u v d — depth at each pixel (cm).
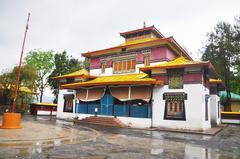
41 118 2839
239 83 4097
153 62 2561
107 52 3022
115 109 2453
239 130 2194
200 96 2003
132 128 2073
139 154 892
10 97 3297
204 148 1107
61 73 4656
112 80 2533
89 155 831
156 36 3219
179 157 873
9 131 1336
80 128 1828
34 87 3519
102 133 1565
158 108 2211
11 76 3278
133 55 2750
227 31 3822
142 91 2259
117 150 953
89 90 2709
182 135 1650
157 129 2005
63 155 810
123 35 3300
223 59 3772
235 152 1025
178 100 2109
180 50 2758
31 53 5066
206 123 2147
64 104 3106
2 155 762
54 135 1290
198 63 1997
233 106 3925
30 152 830
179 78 2150
